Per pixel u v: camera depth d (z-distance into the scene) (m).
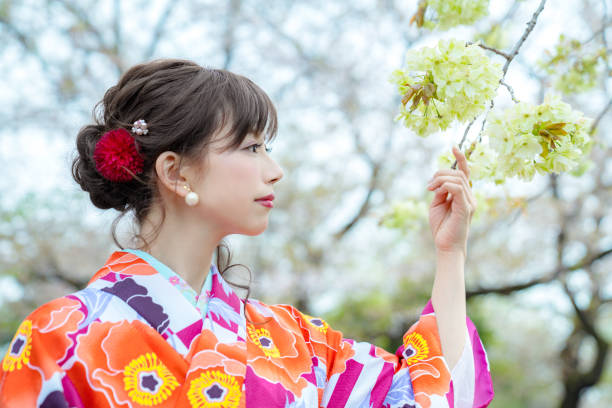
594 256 9.17
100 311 1.47
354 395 1.78
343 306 11.37
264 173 1.63
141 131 1.60
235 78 1.67
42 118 8.84
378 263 10.88
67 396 1.35
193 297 1.59
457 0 2.75
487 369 1.83
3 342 11.48
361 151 10.10
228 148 1.59
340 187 10.61
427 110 1.80
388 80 1.81
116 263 1.60
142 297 1.52
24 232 9.30
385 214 4.50
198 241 1.62
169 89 1.62
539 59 3.59
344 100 9.65
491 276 10.41
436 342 1.80
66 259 9.66
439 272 1.88
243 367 1.54
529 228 9.59
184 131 1.58
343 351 1.88
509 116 1.79
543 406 17.28
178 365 1.46
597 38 3.56
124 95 1.66
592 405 18.23
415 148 9.79
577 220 9.43
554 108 1.79
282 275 9.99
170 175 1.60
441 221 1.90
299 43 9.95
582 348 13.66
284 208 10.48
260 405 1.51
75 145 1.83
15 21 9.10
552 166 1.84
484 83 1.70
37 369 1.36
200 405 1.44
